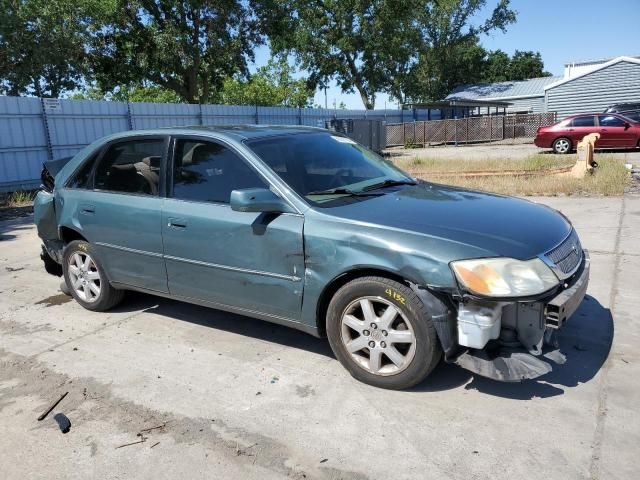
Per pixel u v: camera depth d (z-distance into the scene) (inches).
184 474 107.0
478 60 2367.1
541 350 122.3
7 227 385.7
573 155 706.8
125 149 182.4
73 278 201.0
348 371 141.4
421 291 123.7
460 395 130.0
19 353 165.0
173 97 1780.3
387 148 1269.7
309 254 136.9
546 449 109.0
